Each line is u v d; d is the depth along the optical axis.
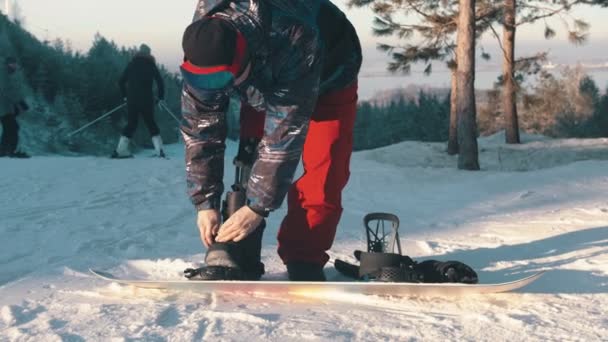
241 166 2.65
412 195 6.18
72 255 3.22
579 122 37.31
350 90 2.57
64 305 2.32
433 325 2.14
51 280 2.70
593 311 2.32
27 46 21.11
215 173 2.45
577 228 4.21
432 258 3.33
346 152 2.63
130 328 2.05
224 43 1.96
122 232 3.90
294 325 2.10
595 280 2.75
